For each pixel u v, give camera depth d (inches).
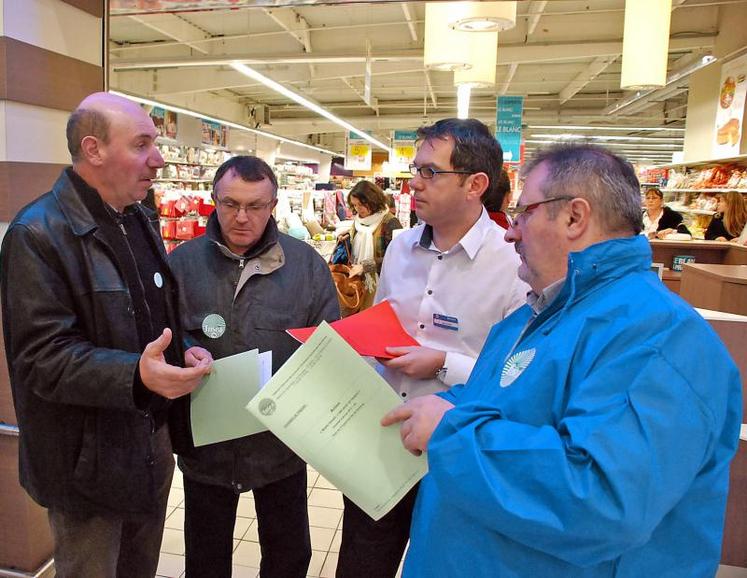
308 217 360.5
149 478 64.0
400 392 66.9
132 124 60.4
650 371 34.3
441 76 559.8
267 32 409.7
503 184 94.7
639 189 42.4
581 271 40.4
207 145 632.4
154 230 72.5
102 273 59.9
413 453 47.1
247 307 71.8
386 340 63.8
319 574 103.5
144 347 65.1
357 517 68.7
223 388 64.9
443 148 63.1
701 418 34.5
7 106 83.6
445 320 66.9
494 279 65.6
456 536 43.3
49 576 95.2
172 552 108.5
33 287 56.5
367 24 383.9
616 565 37.8
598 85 599.5
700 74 382.0
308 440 49.8
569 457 34.0
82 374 55.4
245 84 515.2
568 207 41.7
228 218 68.9
